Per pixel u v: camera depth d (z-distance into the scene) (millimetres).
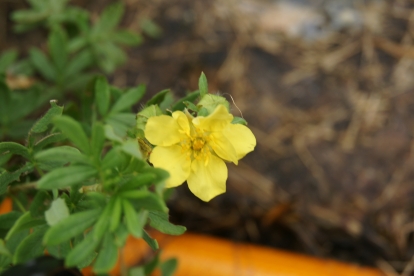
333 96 407
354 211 364
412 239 354
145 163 201
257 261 300
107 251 197
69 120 194
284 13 435
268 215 349
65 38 328
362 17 432
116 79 404
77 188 216
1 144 220
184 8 434
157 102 238
